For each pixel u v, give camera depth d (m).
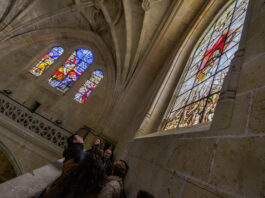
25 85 8.88
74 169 1.18
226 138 0.95
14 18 8.66
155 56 7.08
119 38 9.28
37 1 8.82
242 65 1.18
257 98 0.87
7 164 6.63
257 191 0.62
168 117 3.68
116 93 8.88
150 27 7.48
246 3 3.03
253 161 0.71
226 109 1.09
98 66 10.96
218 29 3.97
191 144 1.36
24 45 9.75
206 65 3.35
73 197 1.05
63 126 8.56
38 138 6.53
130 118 6.96
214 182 0.86
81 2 9.41
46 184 1.61
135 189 2.19
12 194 1.17
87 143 7.80
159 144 2.21
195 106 2.63
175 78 4.90
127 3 7.45
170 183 1.37
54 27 10.40
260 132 0.74
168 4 6.78
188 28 5.93
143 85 7.31
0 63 8.73
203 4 5.52
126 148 4.28
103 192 1.10
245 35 1.34
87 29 10.99
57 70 10.07
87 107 9.45
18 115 6.77
